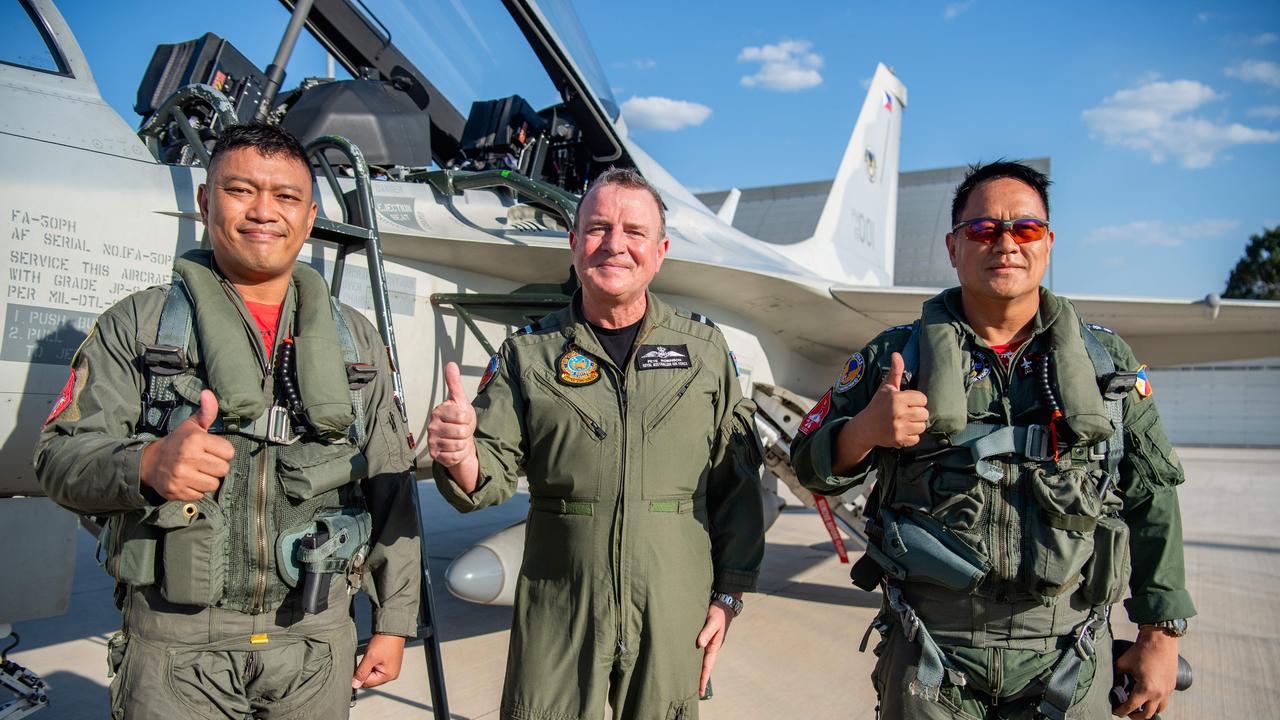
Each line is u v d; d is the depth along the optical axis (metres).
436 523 7.54
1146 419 1.58
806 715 3.07
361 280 3.04
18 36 2.39
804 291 4.55
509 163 4.27
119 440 1.32
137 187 2.41
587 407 1.69
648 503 1.69
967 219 1.58
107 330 1.45
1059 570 1.41
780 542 7.18
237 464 1.45
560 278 3.75
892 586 1.60
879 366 1.67
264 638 1.46
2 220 2.14
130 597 1.45
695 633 1.73
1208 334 5.73
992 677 1.47
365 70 4.17
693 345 1.80
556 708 1.63
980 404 1.54
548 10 3.76
